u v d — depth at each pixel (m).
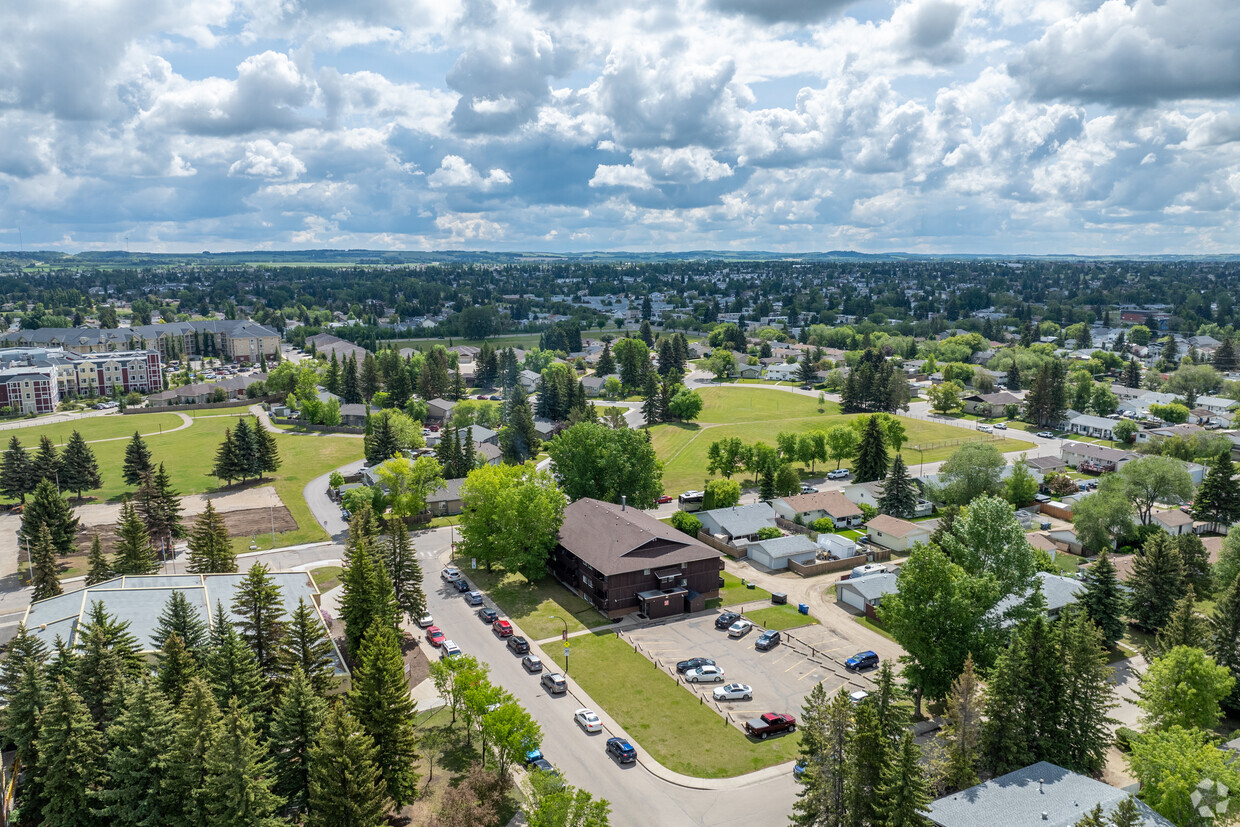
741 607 90.06
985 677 61.47
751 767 59.41
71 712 47.34
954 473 128.88
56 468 129.62
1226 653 65.69
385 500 121.56
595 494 116.06
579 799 46.31
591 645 79.69
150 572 89.06
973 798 49.38
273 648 60.16
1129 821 40.16
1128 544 108.94
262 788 45.22
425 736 63.50
